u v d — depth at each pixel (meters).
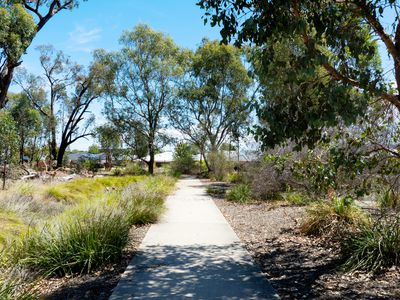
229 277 5.49
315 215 8.16
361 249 5.79
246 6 4.44
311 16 4.47
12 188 12.51
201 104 38.69
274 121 4.73
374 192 7.88
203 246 7.36
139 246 7.34
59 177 23.84
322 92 4.80
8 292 4.16
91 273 5.77
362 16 4.68
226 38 4.52
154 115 39.59
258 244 7.58
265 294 4.82
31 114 41.97
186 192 19.50
